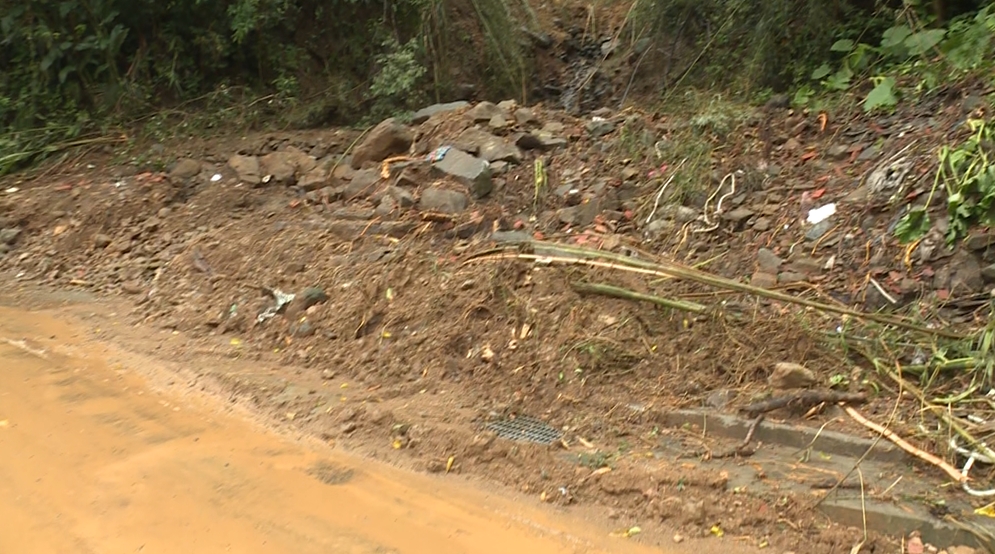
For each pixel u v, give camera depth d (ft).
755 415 14.33
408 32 35.19
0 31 30.86
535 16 41.24
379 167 25.26
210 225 24.04
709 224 20.54
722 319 16.39
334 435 14.28
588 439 14.19
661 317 16.79
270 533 11.35
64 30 30.63
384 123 26.17
